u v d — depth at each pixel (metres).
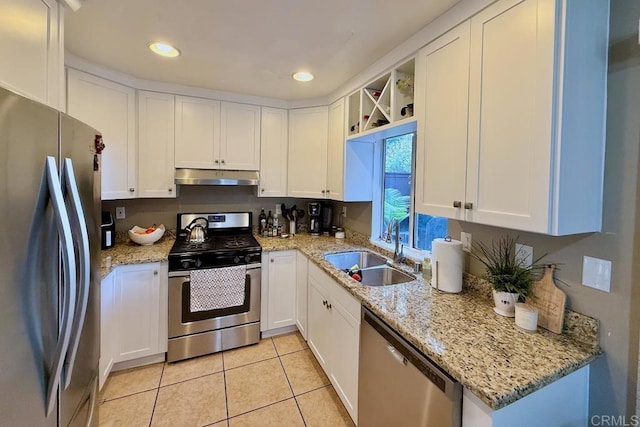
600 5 1.05
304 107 2.89
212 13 1.46
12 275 0.74
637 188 1.01
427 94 1.54
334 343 1.92
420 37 1.58
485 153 1.21
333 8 1.41
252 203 3.21
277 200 3.31
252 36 1.68
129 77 2.29
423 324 1.24
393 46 1.76
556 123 0.98
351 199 2.53
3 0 0.95
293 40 1.72
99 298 1.35
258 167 2.87
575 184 1.03
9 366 0.74
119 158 2.26
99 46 1.81
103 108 2.13
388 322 1.30
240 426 1.71
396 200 2.47
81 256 0.98
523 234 1.36
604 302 1.08
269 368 2.26
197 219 2.86
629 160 1.03
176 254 2.25
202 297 2.33
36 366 0.83
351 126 2.46
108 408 1.83
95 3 1.38
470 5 1.27
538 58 1.02
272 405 1.88
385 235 2.61
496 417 0.87
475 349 1.06
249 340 2.55
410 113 1.76
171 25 1.58
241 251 2.46
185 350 2.33
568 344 1.11
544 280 1.25
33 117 0.81
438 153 1.47
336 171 2.63
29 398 0.81
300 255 2.64
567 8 0.97
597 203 1.09
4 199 0.71
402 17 1.46
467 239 1.67
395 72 1.87
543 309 1.24
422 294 1.58
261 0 1.35
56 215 0.87
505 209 1.14
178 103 2.54
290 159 2.97
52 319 0.90
